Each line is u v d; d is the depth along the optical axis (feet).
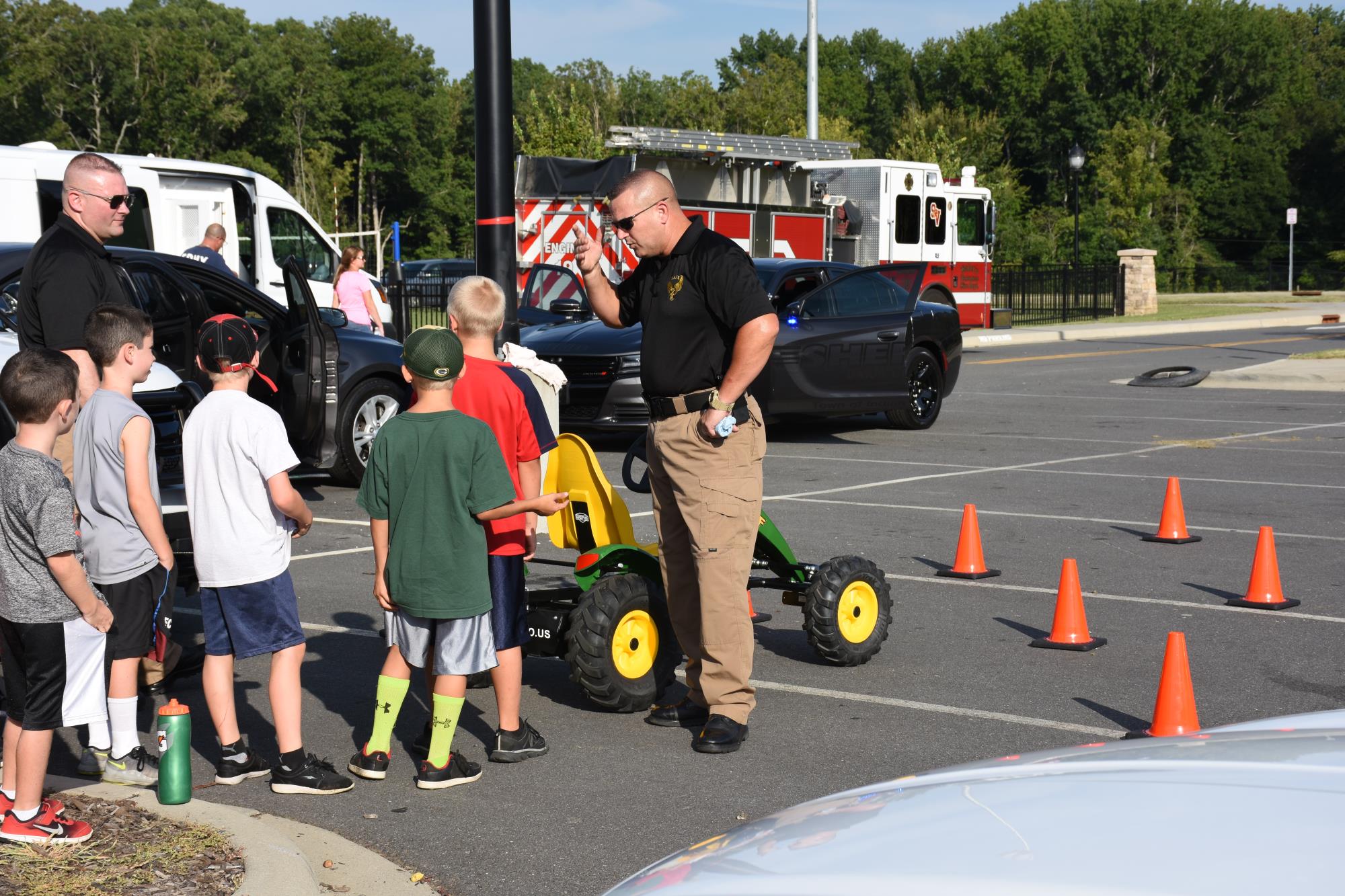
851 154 76.23
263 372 30.76
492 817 14.98
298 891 12.30
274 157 293.84
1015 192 239.09
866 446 45.73
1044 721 18.15
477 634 15.58
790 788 15.75
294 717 15.62
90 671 13.84
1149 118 271.90
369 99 307.58
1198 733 8.59
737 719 17.20
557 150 115.03
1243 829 5.96
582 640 17.87
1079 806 6.60
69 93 267.59
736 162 67.26
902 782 7.87
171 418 24.63
